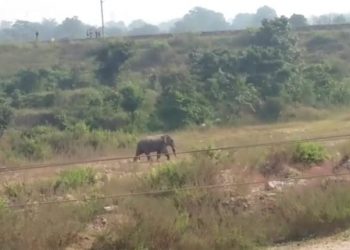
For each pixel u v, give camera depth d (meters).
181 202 11.97
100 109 39.78
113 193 13.06
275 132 30.31
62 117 39.25
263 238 11.23
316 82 45.66
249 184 13.02
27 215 10.73
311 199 12.07
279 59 45.97
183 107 39.69
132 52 52.72
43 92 46.03
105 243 10.30
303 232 11.73
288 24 52.69
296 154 15.66
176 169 13.72
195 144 24.75
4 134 33.47
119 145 27.77
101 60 52.66
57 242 10.13
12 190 13.98
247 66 45.59
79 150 25.41
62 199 12.91
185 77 44.81
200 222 11.21
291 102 42.00
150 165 16.80
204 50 50.88
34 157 25.33
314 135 25.47
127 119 38.78
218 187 12.60
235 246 10.65
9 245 9.70
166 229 10.52
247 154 15.35
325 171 14.84
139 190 13.10
